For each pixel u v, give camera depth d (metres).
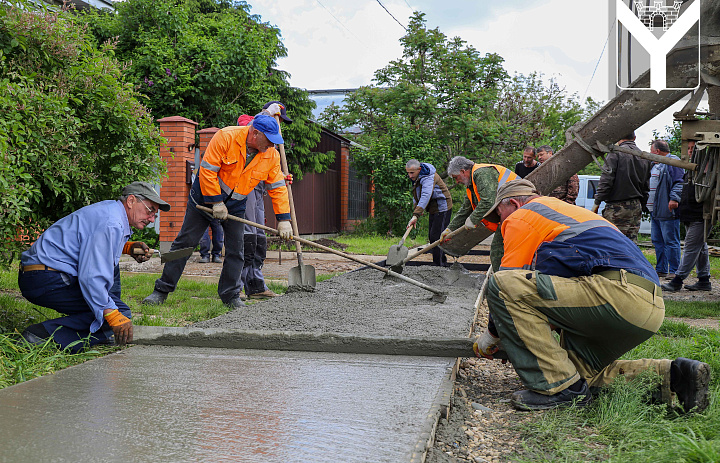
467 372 3.89
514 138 20.70
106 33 14.84
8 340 3.65
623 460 2.30
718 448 2.26
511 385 3.57
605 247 3.02
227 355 3.83
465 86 19.41
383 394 2.96
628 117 6.45
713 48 6.09
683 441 2.29
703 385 2.81
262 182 6.90
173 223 11.41
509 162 20.23
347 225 20.77
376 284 7.05
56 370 3.56
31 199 4.75
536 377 3.03
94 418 2.52
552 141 26.64
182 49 14.50
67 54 4.79
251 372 3.37
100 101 5.01
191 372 3.35
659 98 6.32
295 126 16.02
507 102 22.11
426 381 3.21
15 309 4.91
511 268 3.19
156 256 10.80
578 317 2.95
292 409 2.70
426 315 4.96
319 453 2.19
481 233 6.65
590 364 3.15
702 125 6.31
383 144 19.28
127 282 7.23
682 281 8.14
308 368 3.48
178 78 14.30
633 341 2.98
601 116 6.56
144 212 4.19
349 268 10.06
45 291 3.88
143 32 14.65
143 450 2.18
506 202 3.53
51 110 4.39
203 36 15.35
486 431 2.78
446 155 20.06
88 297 3.81
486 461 2.43
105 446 2.21
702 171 6.43
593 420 2.81
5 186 3.74
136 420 2.51
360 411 2.69
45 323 3.96
